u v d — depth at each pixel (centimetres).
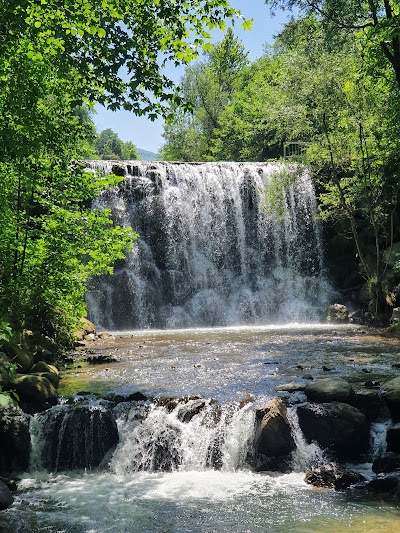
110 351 1402
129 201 2402
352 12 1520
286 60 2122
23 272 1127
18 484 725
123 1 848
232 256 2536
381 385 877
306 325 2122
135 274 2316
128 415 827
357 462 752
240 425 782
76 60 817
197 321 2328
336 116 1992
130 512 620
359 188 2019
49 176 1160
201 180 2559
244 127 4044
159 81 858
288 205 2577
